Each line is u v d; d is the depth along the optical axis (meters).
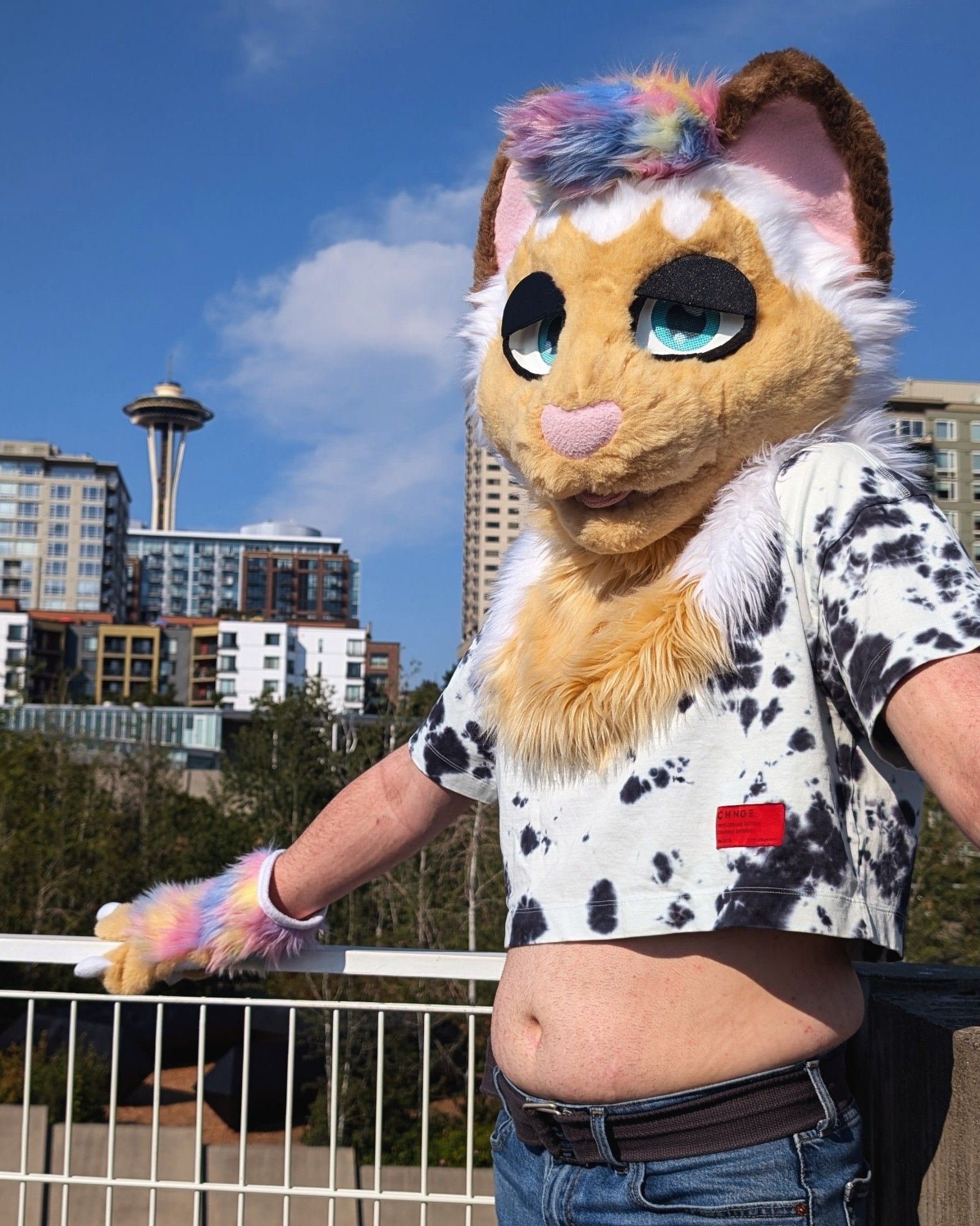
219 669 113.19
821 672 1.47
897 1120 1.82
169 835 32.41
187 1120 19.09
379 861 2.17
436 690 31.27
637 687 1.50
